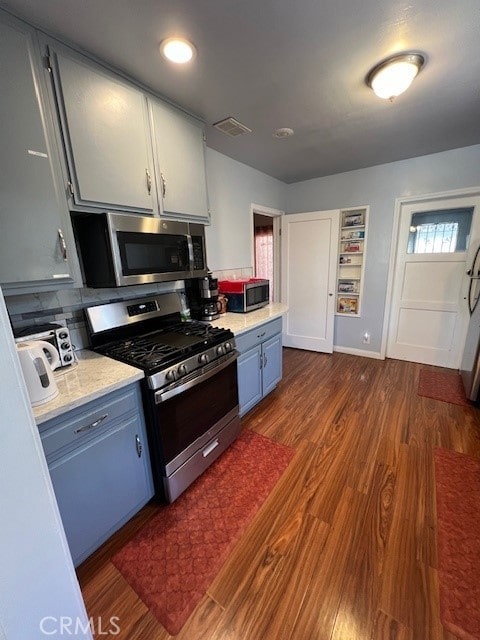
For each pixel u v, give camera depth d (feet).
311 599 3.63
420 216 10.40
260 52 4.37
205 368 5.48
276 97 5.63
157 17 3.63
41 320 4.93
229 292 8.46
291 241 12.44
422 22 3.85
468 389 8.33
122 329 5.96
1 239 3.56
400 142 8.20
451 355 10.62
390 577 3.85
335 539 4.39
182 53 4.27
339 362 11.62
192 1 3.41
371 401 8.48
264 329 8.01
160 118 5.37
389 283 11.00
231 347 6.20
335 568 3.99
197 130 6.25
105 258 4.78
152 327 6.57
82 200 4.32
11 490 1.90
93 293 5.67
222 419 6.18
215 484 5.54
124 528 4.70
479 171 8.77
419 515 4.75
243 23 3.79
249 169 10.04
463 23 3.87
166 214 5.70
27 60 3.59
